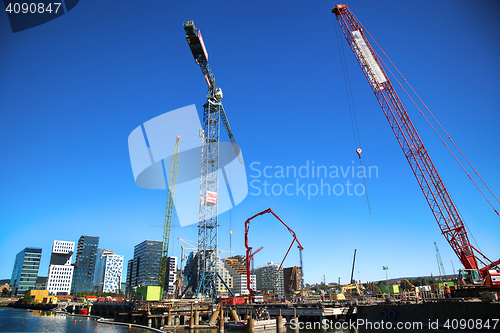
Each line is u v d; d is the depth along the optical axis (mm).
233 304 89062
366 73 92062
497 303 43188
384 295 75750
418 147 88938
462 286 63594
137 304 95875
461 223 84938
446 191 86688
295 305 74688
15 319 106750
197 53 120688
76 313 137250
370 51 91500
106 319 100812
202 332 66875
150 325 78750
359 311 55875
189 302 93500
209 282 119812
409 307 50656
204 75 129375
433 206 88750
